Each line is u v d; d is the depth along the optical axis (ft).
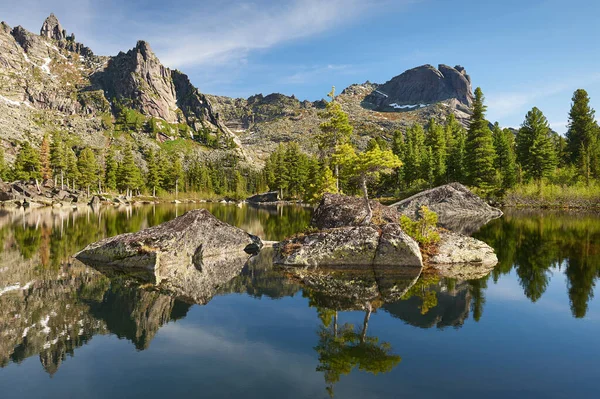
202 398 19.74
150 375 22.54
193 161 572.92
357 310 35.60
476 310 35.06
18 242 76.28
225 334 29.45
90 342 27.71
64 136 565.12
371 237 60.13
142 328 30.68
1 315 33.37
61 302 37.65
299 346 27.07
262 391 20.58
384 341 27.84
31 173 261.24
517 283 45.39
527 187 204.03
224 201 362.74
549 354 25.43
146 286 45.03
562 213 152.66
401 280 48.32
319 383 21.48
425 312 34.68
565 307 35.70
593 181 202.28
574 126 250.16
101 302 37.96
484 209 148.97
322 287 44.80
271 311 35.37
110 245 58.95
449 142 274.57
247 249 74.08
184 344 27.45
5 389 20.83
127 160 326.24
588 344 27.04
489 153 204.64
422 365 23.84
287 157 336.49
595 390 20.71
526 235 87.56
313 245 61.36
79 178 296.51
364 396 19.94
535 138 218.79
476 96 203.72
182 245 62.03
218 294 41.57
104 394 20.22
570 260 58.90
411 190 241.55
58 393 20.42
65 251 66.59
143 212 174.09
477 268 55.52
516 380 21.86
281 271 54.90
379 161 69.00
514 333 29.22
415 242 60.49
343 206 79.82
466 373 22.72
